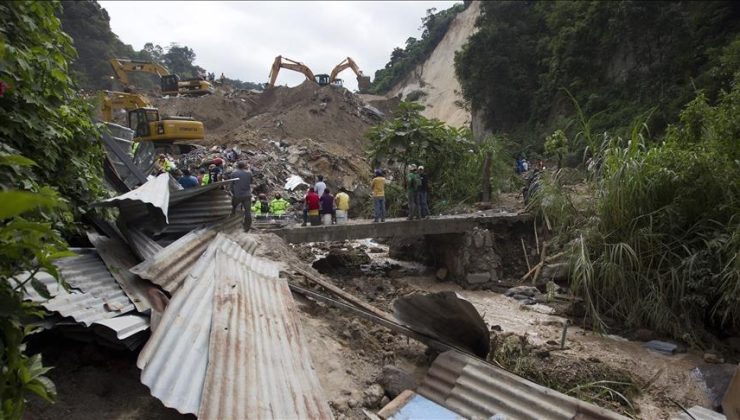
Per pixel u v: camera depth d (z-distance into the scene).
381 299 10.73
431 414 5.68
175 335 4.53
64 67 5.11
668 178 9.70
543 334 9.13
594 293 9.97
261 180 22.19
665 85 26.47
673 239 9.54
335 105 39.78
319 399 4.90
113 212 6.29
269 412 4.11
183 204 8.34
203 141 29.53
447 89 67.44
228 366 4.41
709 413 5.86
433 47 79.50
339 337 7.27
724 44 24.48
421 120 17.55
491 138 20.16
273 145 29.41
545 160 24.89
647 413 6.53
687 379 7.42
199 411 3.68
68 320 4.38
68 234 5.70
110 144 8.98
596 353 8.24
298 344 5.85
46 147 4.83
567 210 11.70
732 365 7.61
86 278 5.12
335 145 33.94
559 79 35.09
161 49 96.19
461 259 12.52
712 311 8.91
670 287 9.24
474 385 5.93
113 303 4.88
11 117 4.33
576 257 10.17
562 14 35.91
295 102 42.09
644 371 7.65
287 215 17.70
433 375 6.35
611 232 10.00
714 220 9.20
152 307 5.12
